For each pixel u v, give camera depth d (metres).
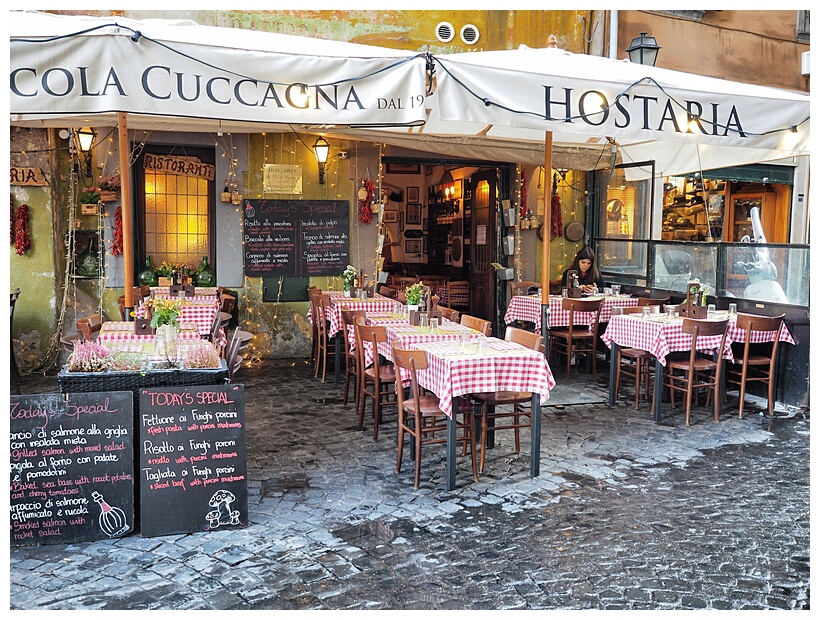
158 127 9.12
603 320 9.75
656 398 7.29
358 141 10.84
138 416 4.51
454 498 5.18
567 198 12.14
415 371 5.33
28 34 4.20
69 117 8.32
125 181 6.26
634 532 4.62
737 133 6.11
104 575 3.97
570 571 4.09
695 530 4.66
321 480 5.52
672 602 3.75
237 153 10.34
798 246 7.98
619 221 11.39
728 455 6.21
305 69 4.71
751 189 13.20
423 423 6.12
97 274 9.92
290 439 6.56
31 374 9.26
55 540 4.36
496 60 5.88
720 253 8.96
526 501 5.13
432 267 16.50
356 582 3.93
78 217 9.86
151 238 10.27
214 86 4.54
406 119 4.93
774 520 4.83
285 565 4.12
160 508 4.49
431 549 4.35
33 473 4.32
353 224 10.96
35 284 9.33
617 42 11.25
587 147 10.48
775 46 12.55
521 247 12.10
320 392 8.45
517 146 10.15
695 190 12.81
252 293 10.59
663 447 6.43
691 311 7.69
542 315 7.88
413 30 10.37
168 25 5.77
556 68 5.93
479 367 5.34
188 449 4.54
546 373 5.51
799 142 6.57
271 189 10.52
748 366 8.44
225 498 4.59
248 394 8.32
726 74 12.23
